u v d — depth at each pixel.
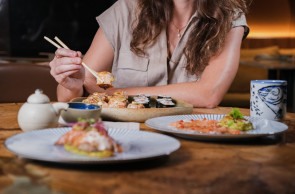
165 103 1.47
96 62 2.03
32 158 0.79
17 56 5.96
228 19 1.90
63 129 1.02
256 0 7.00
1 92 2.06
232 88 5.14
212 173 0.79
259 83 1.33
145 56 2.00
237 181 0.74
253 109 1.36
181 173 0.78
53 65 1.57
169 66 2.02
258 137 1.11
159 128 1.08
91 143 0.82
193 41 1.92
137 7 1.99
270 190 0.70
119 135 0.99
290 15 7.07
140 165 0.83
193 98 1.72
